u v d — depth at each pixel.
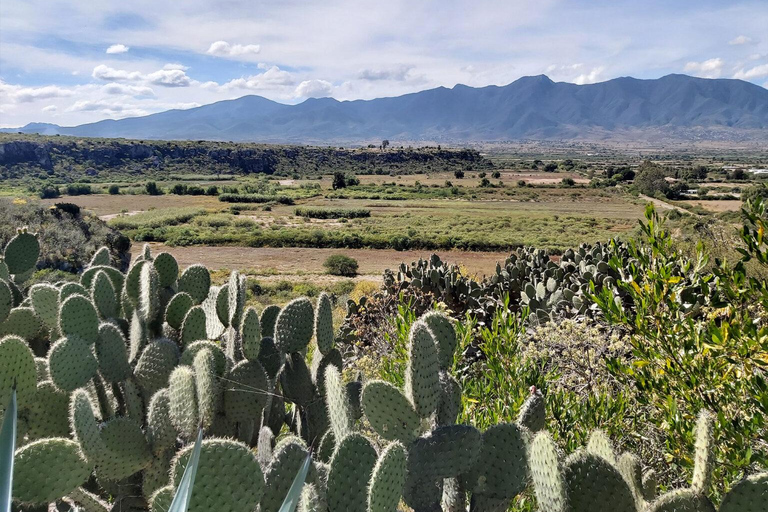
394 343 5.60
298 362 3.10
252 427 2.85
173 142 172.88
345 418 2.00
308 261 46.84
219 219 73.25
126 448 2.26
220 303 3.77
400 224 73.75
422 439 1.90
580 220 77.56
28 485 2.02
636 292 3.10
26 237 4.89
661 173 116.12
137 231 59.53
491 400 4.02
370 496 1.58
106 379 2.89
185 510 1.36
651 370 3.22
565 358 4.46
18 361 2.38
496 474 1.89
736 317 2.72
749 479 1.44
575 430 3.40
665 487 2.93
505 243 53.12
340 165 188.88
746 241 2.70
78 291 3.63
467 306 7.93
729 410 2.84
